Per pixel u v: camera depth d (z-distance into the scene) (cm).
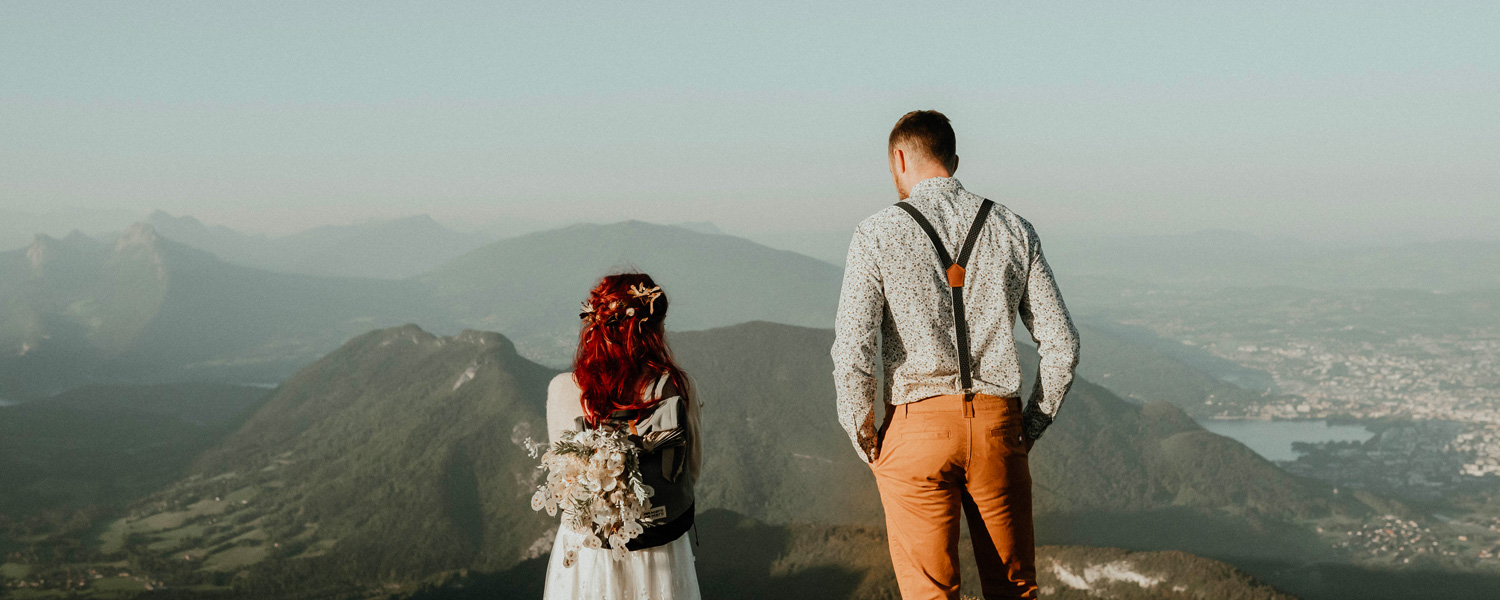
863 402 351
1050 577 8281
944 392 342
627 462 390
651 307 401
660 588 409
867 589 9062
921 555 358
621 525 391
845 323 349
